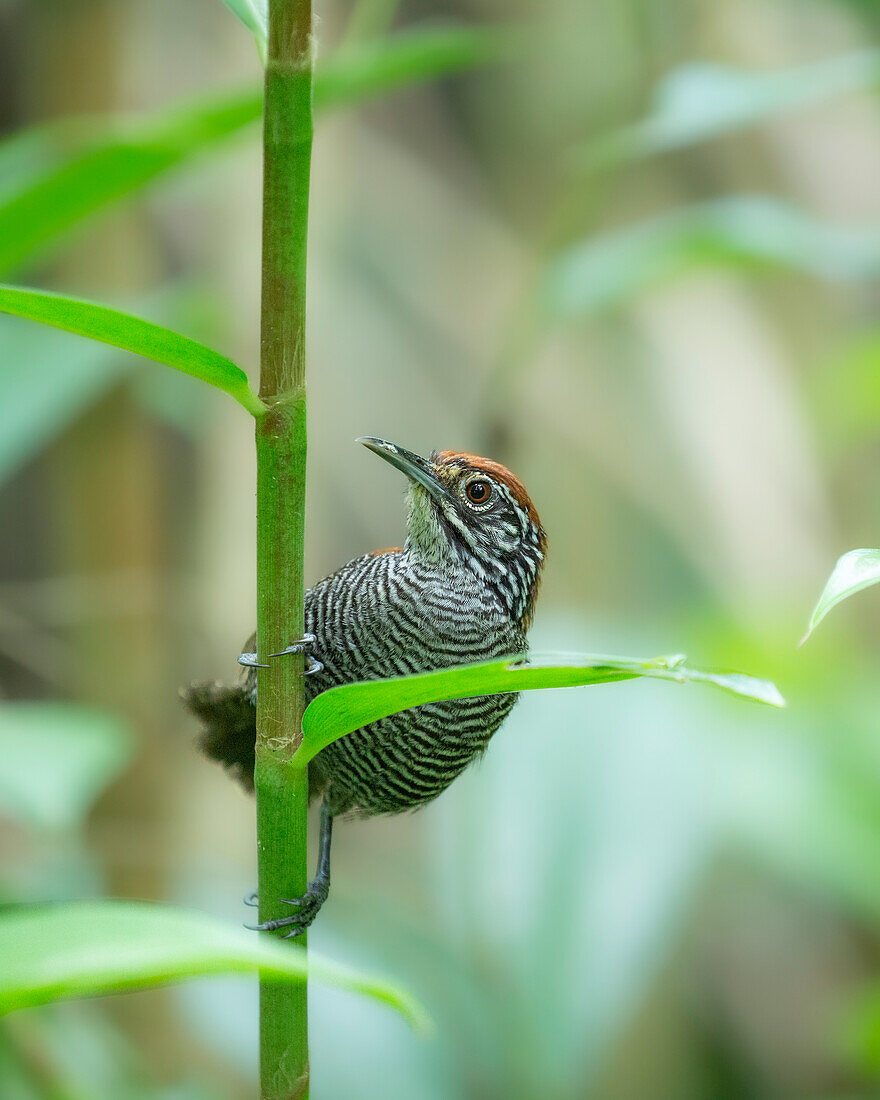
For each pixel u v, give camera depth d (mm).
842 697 11094
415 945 10344
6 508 12141
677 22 15047
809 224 9859
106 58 11586
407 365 16219
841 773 10297
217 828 12805
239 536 12828
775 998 15820
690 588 15836
